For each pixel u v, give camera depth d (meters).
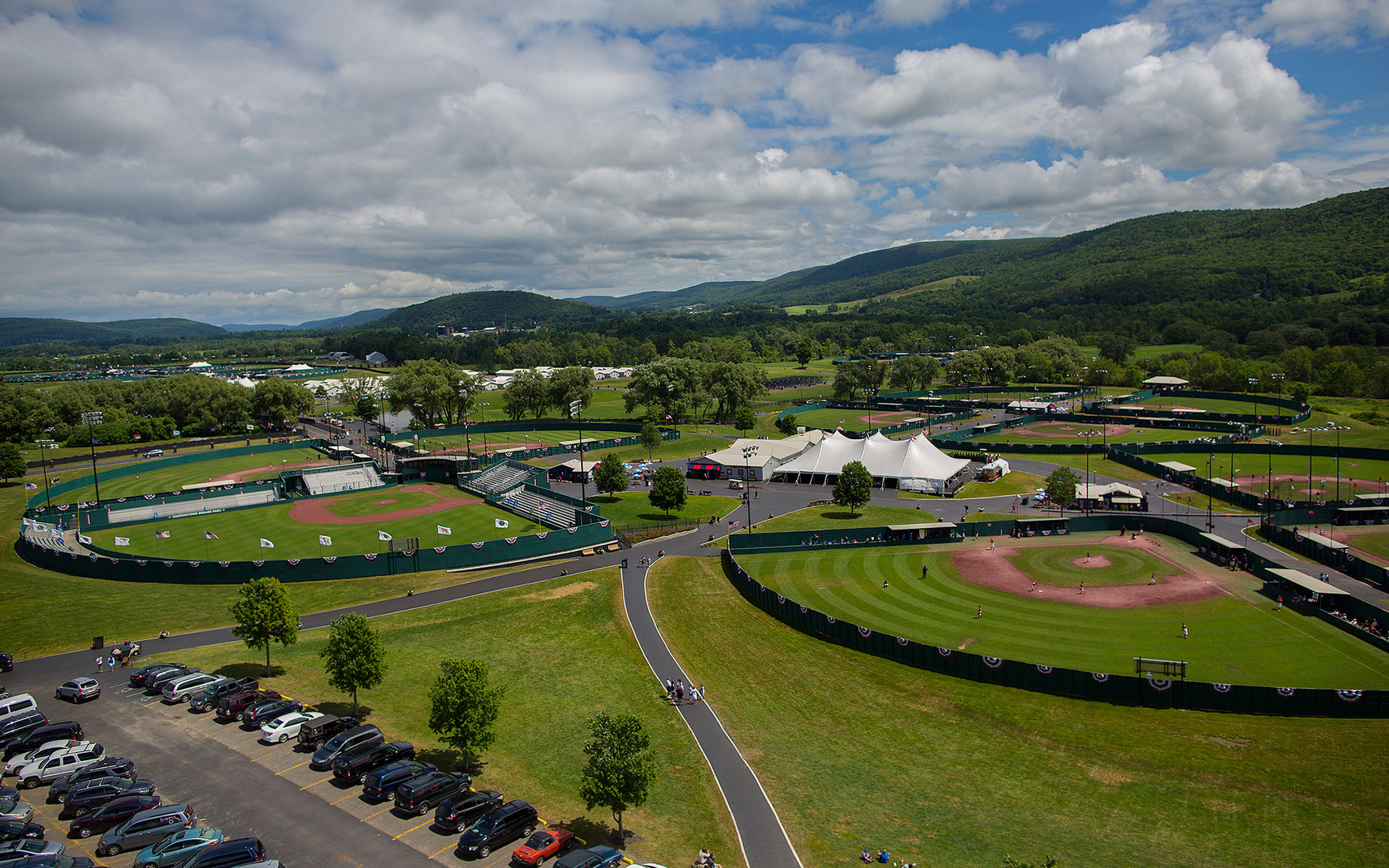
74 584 74.75
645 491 119.62
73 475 139.88
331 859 32.75
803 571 79.50
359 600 71.69
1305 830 36.91
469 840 33.16
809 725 48.38
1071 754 44.38
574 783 40.62
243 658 57.09
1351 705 46.56
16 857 30.64
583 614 67.94
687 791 40.38
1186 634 60.50
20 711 44.97
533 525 100.75
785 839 36.03
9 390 176.50
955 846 35.75
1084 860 34.69
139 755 41.88
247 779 39.44
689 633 64.19
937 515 101.88
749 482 125.81
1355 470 117.81
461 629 64.31
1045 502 106.00
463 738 39.34
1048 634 61.47
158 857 31.55
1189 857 34.97
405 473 134.62
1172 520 88.25
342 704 49.06
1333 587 68.25
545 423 195.00
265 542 87.81
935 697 51.94
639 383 192.38
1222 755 43.50
